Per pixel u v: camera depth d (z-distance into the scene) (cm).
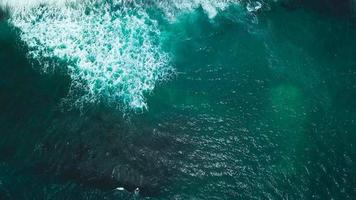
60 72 1347
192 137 1240
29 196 1091
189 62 1405
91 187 1121
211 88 1346
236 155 1212
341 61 1432
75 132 1218
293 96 1338
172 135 1239
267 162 1201
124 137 1221
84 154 1178
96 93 1311
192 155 1205
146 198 1115
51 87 1312
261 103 1320
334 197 1144
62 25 1445
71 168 1152
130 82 1345
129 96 1314
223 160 1201
